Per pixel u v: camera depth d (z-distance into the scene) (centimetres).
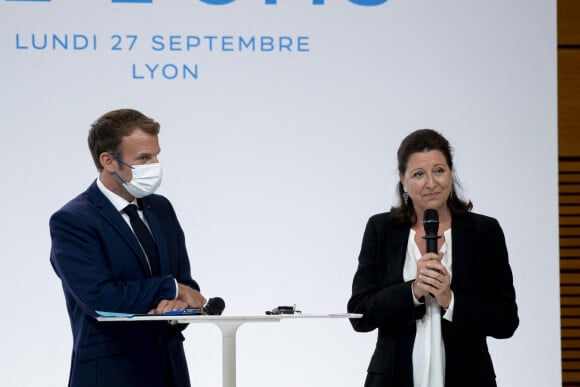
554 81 868
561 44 874
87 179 852
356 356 857
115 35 855
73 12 852
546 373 852
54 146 848
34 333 836
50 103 850
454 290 645
